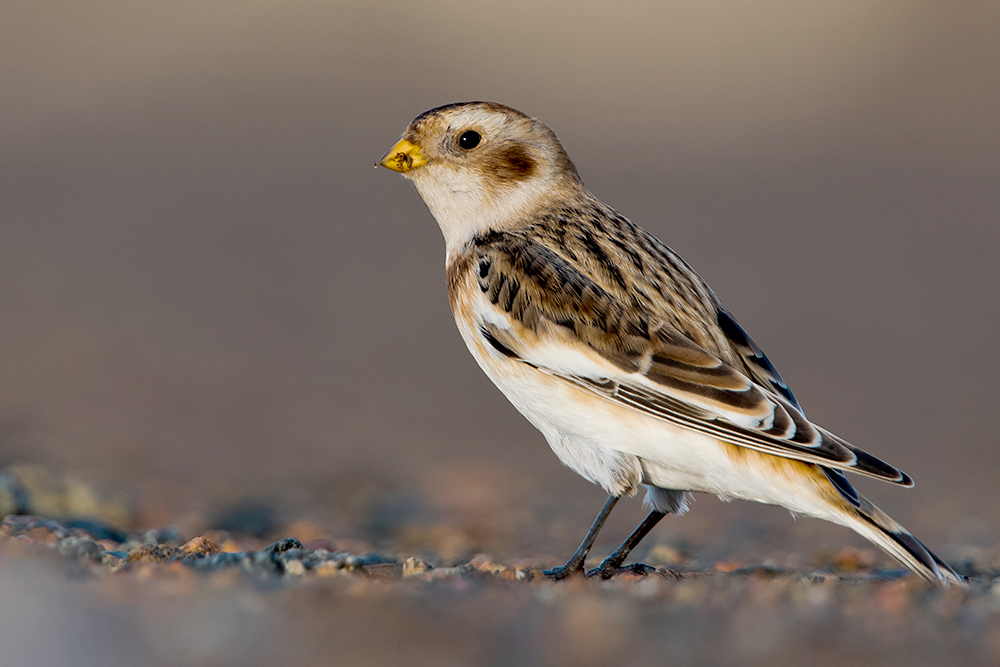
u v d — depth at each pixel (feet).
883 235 74.79
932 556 20.65
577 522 32.86
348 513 33.06
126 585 18.49
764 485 21.89
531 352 23.24
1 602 16.67
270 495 34.40
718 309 23.95
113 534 25.80
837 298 62.49
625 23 144.05
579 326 22.94
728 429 21.59
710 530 31.63
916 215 79.51
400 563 22.76
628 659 14.58
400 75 118.32
